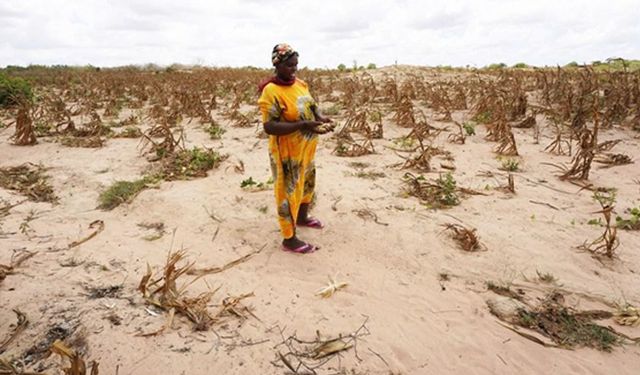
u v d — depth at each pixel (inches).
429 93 504.1
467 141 325.7
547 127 359.9
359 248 167.3
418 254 163.8
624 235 176.9
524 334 122.4
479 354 116.7
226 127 383.6
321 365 110.9
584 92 408.5
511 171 256.4
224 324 124.1
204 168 254.4
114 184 230.7
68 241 169.9
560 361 114.5
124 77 834.8
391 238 174.2
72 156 291.4
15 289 133.3
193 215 194.1
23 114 317.7
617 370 111.5
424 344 119.6
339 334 121.9
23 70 1286.9
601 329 124.9
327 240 172.6
